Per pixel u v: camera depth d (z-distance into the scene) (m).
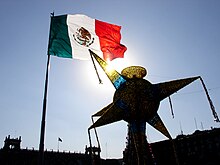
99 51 17.11
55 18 17.47
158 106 13.02
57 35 16.97
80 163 68.75
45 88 14.06
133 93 12.68
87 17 17.88
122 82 13.04
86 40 17.17
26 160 61.91
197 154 30.89
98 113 15.47
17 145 63.06
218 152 29.33
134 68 13.55
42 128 12.62
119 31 18.11
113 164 71.69
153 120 13.19
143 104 12.57
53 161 65.06
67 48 16.73
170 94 12.93
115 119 13.00
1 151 60.66
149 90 12.80
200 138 31.23
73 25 17.44
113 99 13.07
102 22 17.94
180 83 12.84
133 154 13.48
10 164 59.91
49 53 16.14
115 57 17.19
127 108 12.63
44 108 13.23
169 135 13.33
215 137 30.11
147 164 11.98
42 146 12.12
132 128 12.66
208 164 29.52
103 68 13.37
